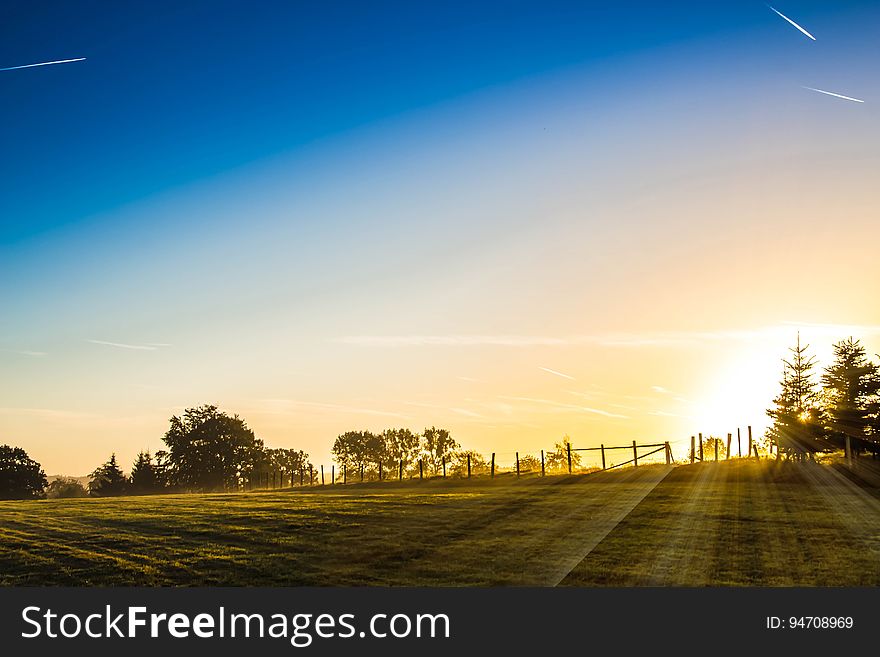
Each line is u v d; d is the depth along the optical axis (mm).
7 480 116812
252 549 21734
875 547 18422
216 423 122000
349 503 32656
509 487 38125
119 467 120375
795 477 34688
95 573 19797
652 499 28359
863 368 49469
